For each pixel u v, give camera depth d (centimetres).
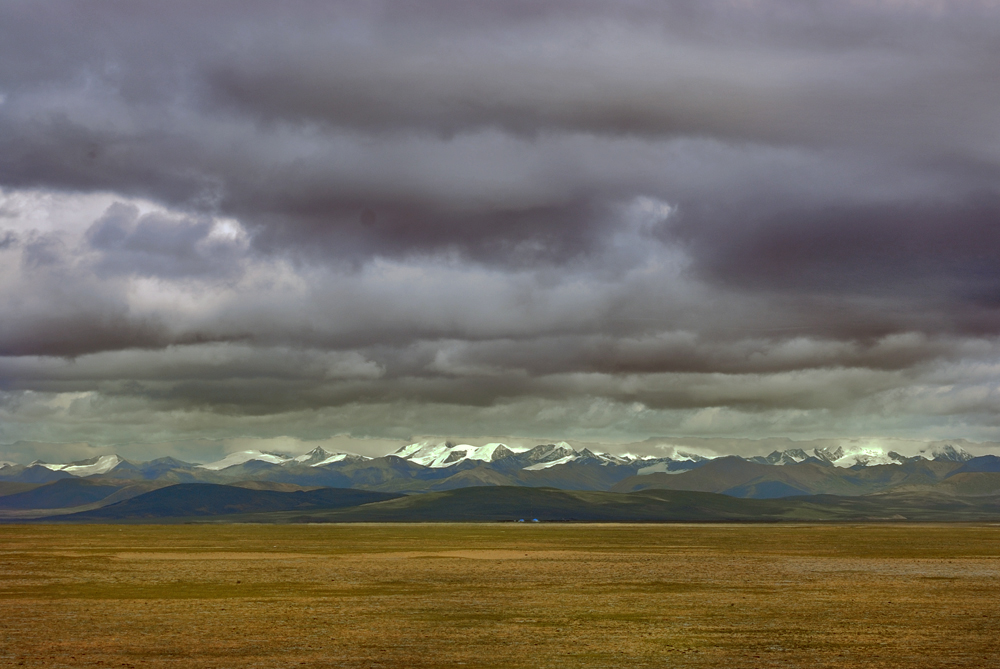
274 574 9706
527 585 8512
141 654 4756
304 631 5525
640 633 5478
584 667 4453
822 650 4894
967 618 6125
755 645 5056
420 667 4441
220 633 5441
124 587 8231
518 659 4647
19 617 6125
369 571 10156
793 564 11512
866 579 9212
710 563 11694
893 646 5016
